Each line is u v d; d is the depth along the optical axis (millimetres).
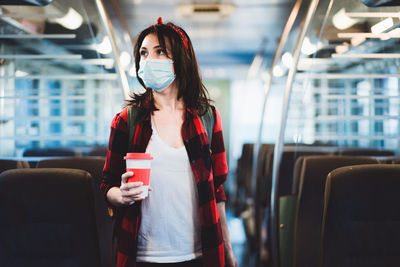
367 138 2598
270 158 3395
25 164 2297
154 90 1333
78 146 2514
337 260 1509
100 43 2408
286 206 2816
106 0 2420
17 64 2488
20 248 1455
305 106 2840
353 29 2486
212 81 10703
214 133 1407
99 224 2033
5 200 1412
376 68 2641
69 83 2898
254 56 8211
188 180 1251
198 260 1266
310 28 2502
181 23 5770
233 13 5277
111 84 2447
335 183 1467
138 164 1115
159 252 1220
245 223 4852
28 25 2381
